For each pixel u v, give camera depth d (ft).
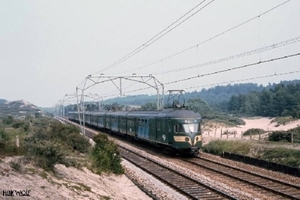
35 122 202.28
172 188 63.00
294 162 79.51
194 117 102.58
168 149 111.45
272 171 77.05
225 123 299.99
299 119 265.34
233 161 92.53
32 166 53.36
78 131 109.81
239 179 67.77
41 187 43.96
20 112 501.56
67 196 43.83
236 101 488.85
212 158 100.42
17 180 43.86
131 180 71.41
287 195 54.44
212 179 69.46
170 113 105.09
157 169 81.30
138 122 137.08
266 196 55.42
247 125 306.35
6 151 59.93
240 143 106.63
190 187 61.87
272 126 272.72
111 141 84.58
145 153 112.37
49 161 56.24
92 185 55.47
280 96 388.16
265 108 405.80
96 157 76.43
